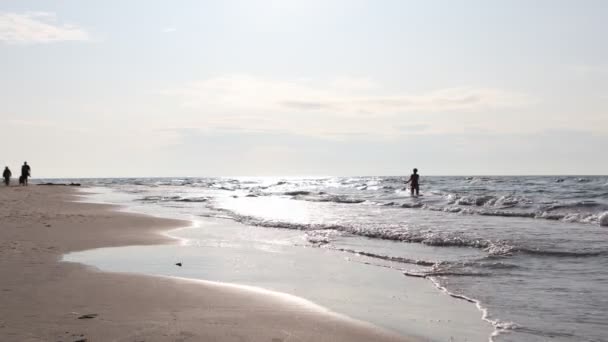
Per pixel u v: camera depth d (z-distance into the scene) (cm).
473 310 603
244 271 841
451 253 1022
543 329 525
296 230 1441
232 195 3650
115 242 1144
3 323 486
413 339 488
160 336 455
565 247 1018
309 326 516
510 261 912
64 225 1411
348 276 808
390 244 1165
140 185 6806
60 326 478
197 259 952
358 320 549
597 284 724
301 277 798
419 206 2273
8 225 1352
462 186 4306
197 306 581
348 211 2072
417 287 731
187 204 2633
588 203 1888
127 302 587
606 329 523
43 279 705
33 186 4303
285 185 6338
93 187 5691
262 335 475
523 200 2117
